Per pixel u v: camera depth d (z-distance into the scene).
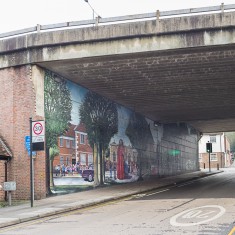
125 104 32.19
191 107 34.81
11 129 20.88
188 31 19.19
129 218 13.55
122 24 19.80
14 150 20.70
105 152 28.52
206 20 18.94
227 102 32.84
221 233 10.24
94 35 20.00
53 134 21.94
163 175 42.12
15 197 20.38
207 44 19.00
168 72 23.23
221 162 87.31
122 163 31.62
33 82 20.80
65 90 23.64
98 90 27.02
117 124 31.14
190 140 54.97
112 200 20.61
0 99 21.44
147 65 21.84
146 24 19.55
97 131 27.45
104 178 28.12
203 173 49.91
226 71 23.23
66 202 18.67
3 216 14.35
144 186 28.70
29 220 14.06
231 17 18.73
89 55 20.12
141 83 25.56
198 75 24.02
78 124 24.88
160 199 20.19
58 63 20.91
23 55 20.89
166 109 35.22
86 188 25.23
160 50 19.52
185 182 34.88
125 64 21.55
